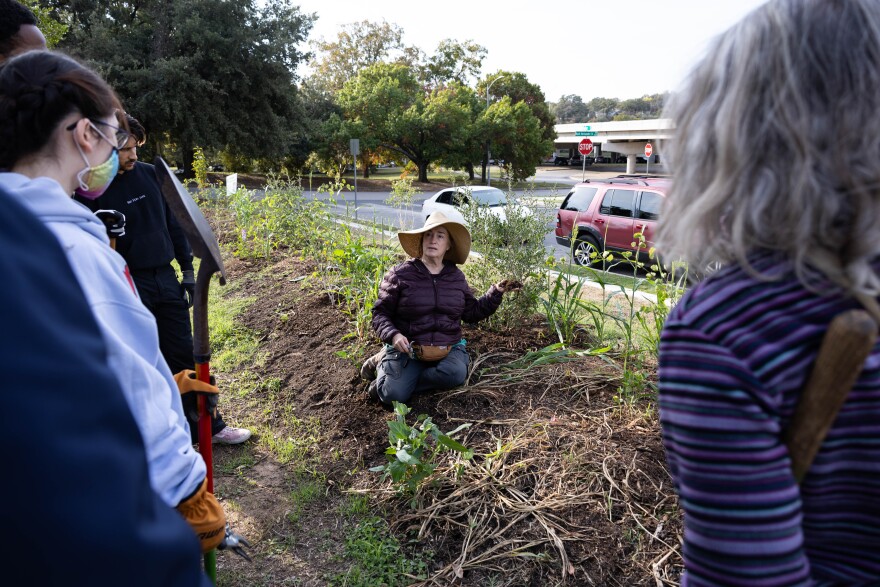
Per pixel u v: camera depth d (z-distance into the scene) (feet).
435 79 191.31
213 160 141.38
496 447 10.79
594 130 167.73
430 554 8.73
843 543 2.64
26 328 1.95
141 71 97.76
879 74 2.39
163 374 4.58
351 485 10.46
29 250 2.15
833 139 2.39
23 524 1.77
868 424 2.44
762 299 2.51
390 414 12.26
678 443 2.58
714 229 2.79
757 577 2.38
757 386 2.43
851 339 2.28
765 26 2.60
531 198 17.07
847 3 2.52
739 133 2.57
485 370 13.70
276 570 8.61
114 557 1.86
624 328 14.97
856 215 2.39
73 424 1.91
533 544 8.62
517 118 127.13
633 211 30.81
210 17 106.11
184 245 11.71
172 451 4.10
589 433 10.93
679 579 7.95
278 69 109.29
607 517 9.00
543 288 16.34
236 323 18.29
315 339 16.28
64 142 4.12
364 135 124.36
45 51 4.26
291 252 27.22
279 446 11.74
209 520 4.50
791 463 2.49
